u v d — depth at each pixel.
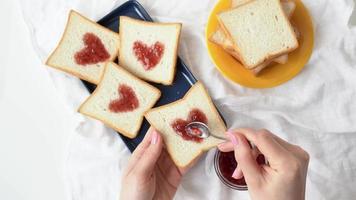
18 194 0.83
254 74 0.76
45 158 0.82
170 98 0.80
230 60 0.76
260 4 0.74
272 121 0.78
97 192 0.80
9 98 0.82
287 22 0.74
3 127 0.83
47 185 0.82
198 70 0.79
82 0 0.80
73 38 0.79
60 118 0.82
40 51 0.81
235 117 0.79
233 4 0.77
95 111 0.79
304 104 0.78
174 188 0.78
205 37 0.78
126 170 0.73
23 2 0.81
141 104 0.79
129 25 0.78
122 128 0.78
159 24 0.77
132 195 0.71
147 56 0.79
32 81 0.82
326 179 0.78
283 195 0.61
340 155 0.78
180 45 0.79
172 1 0.80
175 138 0.77
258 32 0.75
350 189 0.78
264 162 0.73
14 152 0.83
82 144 0.80
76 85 0.80
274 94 0.78
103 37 0.79
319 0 0.77
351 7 0.76
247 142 0.65
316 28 0.78
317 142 0.78
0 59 0.82
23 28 0.82
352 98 0.77
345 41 0.77
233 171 0.77
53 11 0.81
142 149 0.73
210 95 0.78
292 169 0.61
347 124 0.77
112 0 0.80
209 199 0.79
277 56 0.75
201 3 0.79
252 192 0.63
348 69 0.77
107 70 0.78
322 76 0.77
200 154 0.77
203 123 0.77
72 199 0.81
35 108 0.82
